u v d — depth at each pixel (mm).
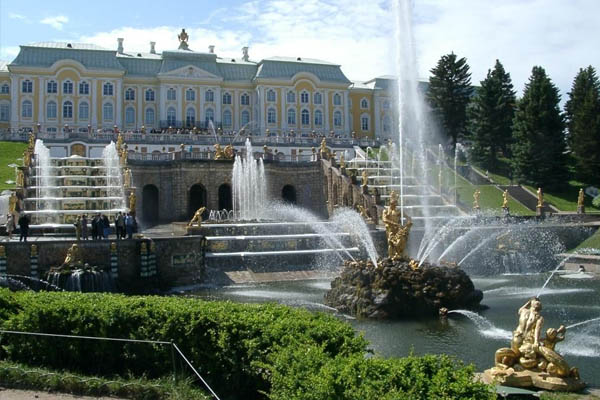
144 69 102812
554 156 73812
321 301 29969
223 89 105938
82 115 96375
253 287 35906
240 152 65562
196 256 36875
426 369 8969
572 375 12711
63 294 15227
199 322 12688
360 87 114375
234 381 12203
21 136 79125
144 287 33812
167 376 12719
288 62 108250
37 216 44719
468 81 93938
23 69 93625
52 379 12664
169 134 79812
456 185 70250
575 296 31547
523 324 13227
